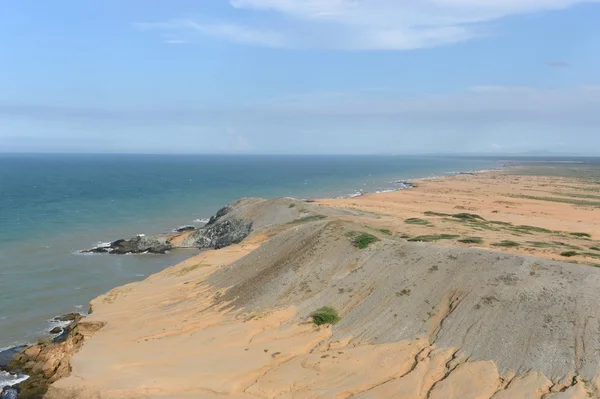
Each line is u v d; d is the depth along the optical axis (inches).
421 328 1016.9
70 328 1325.0
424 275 1150.3
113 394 900.6
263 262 1485.0
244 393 890.7
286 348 1029.2
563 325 912.9
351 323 1089.4
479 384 833.5
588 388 788.6
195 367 982.4
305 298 1215.6
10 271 1918.1
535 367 853.8
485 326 962.7
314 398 847.7
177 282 1609.3
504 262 1115.9
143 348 1087.0
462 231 1914.4
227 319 1211.2
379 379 887.7
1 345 1251.2
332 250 1354.6
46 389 997.2
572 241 1804.9
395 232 1862.7
